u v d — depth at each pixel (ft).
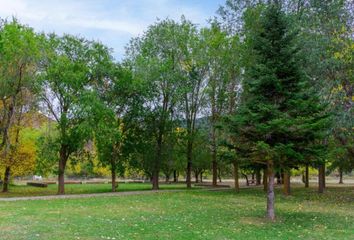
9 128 107.86
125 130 123.65
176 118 131.54
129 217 57.31
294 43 59.62
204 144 133.59
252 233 46.57
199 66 127.85
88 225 48.88
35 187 155.53
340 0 85.76
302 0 97.81
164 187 149.28
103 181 212.23
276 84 54.19
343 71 80.38
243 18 105.50
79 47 113.91
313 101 56.29
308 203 83.46
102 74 115.55
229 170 176.96
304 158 55.01
